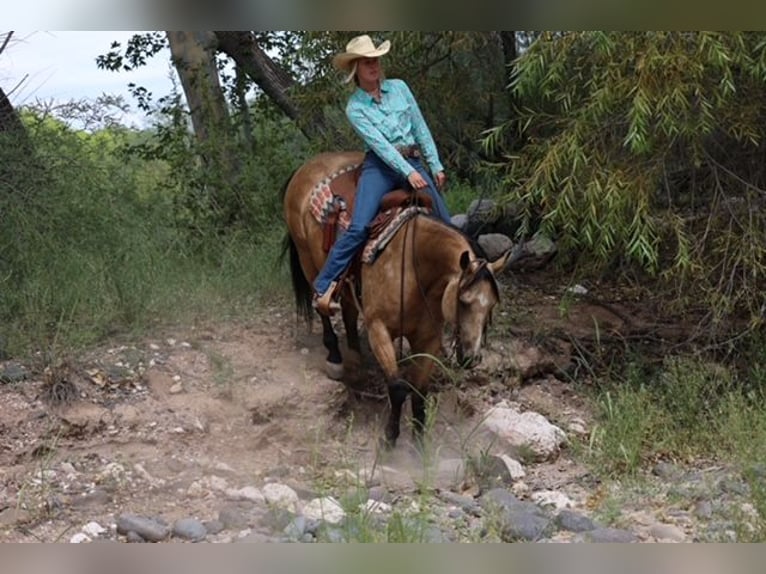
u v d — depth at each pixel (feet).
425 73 34.35
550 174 25.54
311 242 25.72
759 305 27.71
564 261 29.63
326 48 34.14
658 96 23.90
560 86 26.21
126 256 29.37
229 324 28.30
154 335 27.09
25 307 26.55
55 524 19.35
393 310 22.99
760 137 26.48
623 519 19.76
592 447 24.04
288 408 25.03
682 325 30.50
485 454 22.81
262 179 36.52
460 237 22.11
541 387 27.89
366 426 25.61
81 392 24.04
